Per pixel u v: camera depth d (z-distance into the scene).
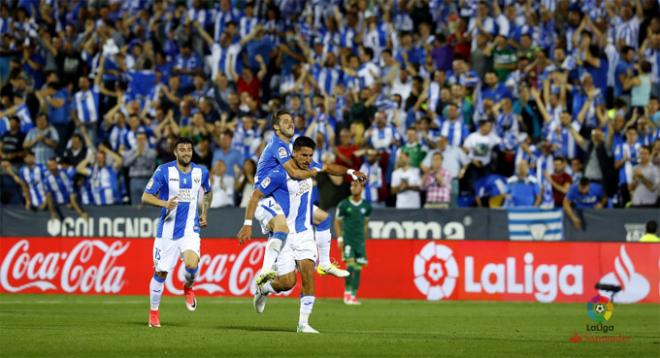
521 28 81.88
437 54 80.81
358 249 60.50
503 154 72.38
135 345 29.52
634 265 62.38
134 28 89.75
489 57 79.44
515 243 64.00
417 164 71.88
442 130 74.12
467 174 72.38
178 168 39.91
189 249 39.53
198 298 64.69
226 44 85.50
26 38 89.31
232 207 68.62
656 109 73.38
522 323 44.41
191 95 83.56
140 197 75.38
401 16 84.94
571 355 27.42
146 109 82.94
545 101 76.31
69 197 76.12
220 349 28.41
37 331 35.38
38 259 69.06
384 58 80.75
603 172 72.06
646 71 77.19
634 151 71.69
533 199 70.31
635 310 54.94
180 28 88.12
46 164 79.12
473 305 59.31
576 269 63.06
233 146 76.06
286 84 84.06
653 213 65.88
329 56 82.06
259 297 36.09
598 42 79.94
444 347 29.61
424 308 55.97
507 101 74.56
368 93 77.81
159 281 39.44
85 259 68.50
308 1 88.25
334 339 32.16
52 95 83.50
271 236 35.38
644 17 79.81
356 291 60.78
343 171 36.12
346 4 87.19
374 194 71.44
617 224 66.31
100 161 75.94
